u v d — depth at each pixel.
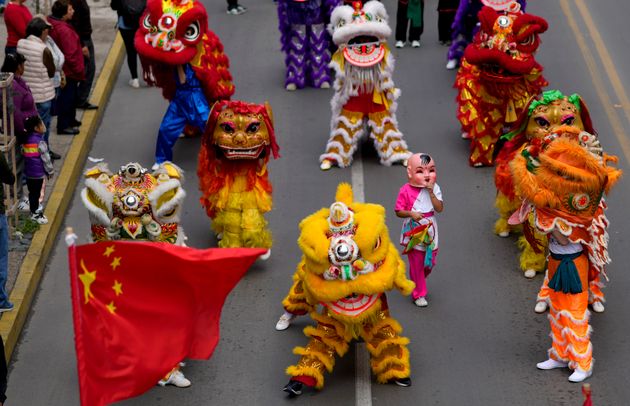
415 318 20.95
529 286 21.92
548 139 19.28
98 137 29.23
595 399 18.47
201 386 19.09
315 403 18.56
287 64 31.97
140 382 16.34
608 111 30.02
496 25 25.95
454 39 33.06
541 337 20.30
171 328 16.52
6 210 22.33
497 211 24.86
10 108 22.25
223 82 27.25
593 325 20.58
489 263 22.80
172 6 25.89
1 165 19.88
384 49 26.36
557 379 19.05
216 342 16.84
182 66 26.34
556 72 32.78
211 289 16.58
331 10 31.38
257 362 19.75
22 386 19.36
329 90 32.09
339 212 17.91
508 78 25.88
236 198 22.41
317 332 18.72
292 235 23.97
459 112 27.05
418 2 34.75
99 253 15.95
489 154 26.83
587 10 38.12
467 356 19.77
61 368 19.86
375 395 18.72
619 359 19.52
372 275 17.91
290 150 28.14
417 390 18.81
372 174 26.77
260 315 21.14
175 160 27.95
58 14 27.47
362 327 18.67
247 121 21.78
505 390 18.78
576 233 18.77
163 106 31.27
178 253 16.11
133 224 19.36
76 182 26.56
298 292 19.81
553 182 18.66
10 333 20.20
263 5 39.53
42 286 22.34
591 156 18.62
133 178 19.34
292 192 25.88
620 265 22.52
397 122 28.78
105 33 35.88
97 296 16.05
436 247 21.02
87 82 29.75
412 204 20.62
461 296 21.66
